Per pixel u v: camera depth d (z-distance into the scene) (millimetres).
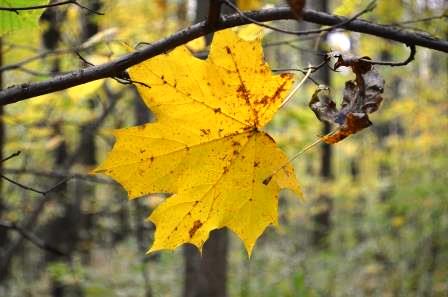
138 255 7004
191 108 1073
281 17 1130
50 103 3514
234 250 8344
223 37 1011
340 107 1067
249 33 1558
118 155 1069
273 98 1070
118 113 6180
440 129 7137
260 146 1111
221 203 1126
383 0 2602
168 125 1073
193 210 1126
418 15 2631
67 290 6922
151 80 1053
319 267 7238
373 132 10148
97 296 5664
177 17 4320
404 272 7207
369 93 1046
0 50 2918
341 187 8602
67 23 3875
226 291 4102
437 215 7344
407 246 7680
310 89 5258
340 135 1044
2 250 4797
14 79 3303
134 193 1098
